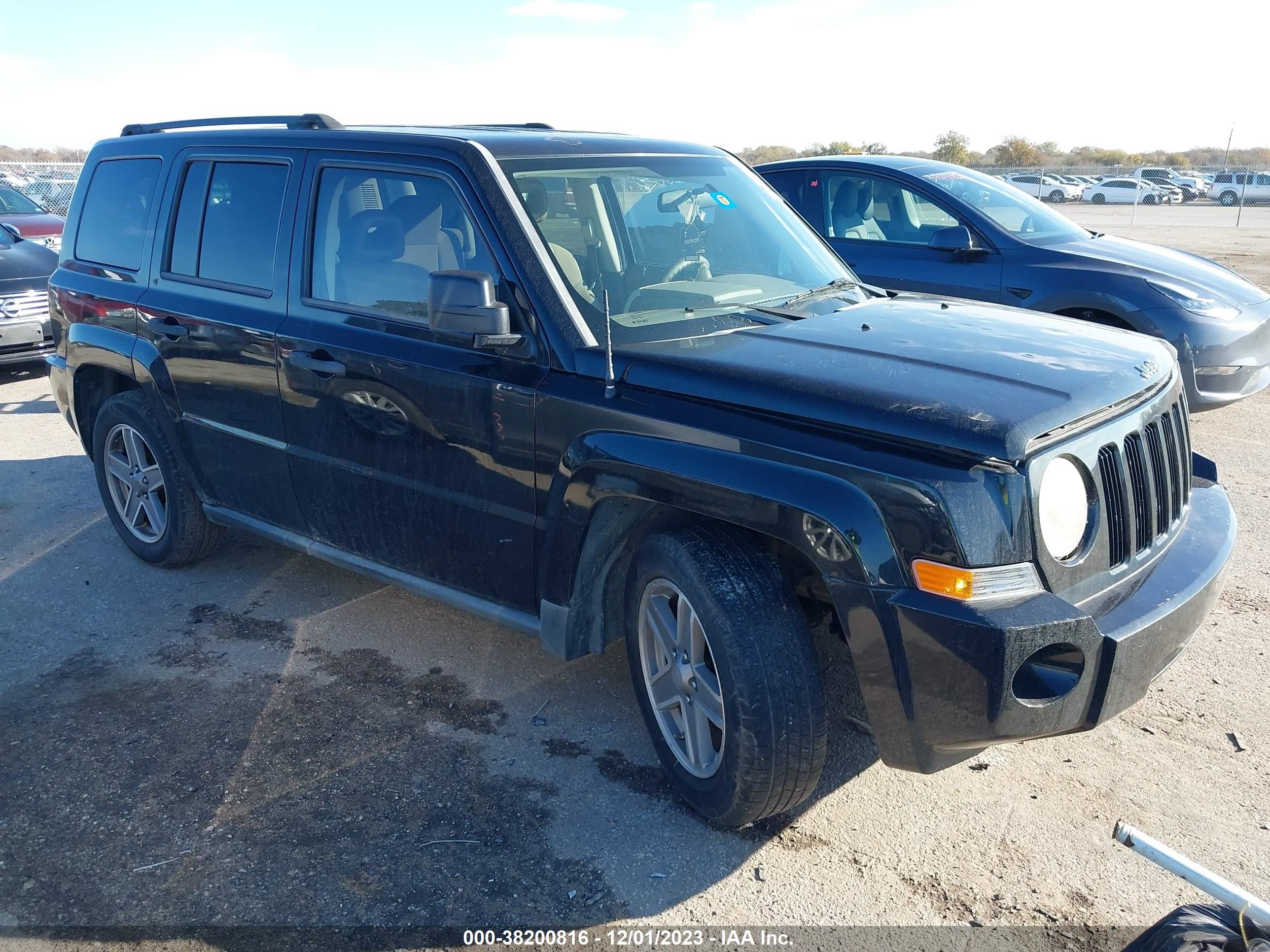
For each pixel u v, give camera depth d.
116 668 4.07
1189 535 3.06
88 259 5.04
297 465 4.00
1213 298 6.32
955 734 2.47
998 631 2.34
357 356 3.60
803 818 3.07
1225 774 3.22
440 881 2.81
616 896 2.75
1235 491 5.78
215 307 4.20
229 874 2.85
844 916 2.66
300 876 2.84
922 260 7.05
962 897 2.72
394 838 2.99
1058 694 2.46
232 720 3.66
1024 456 2.42
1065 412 2.56
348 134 3.83
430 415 3.41
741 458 2.67
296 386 3.86
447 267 3.43
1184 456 3.17
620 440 2.91
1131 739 3.43
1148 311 6.24
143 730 3.61
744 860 2.88
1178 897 2.70
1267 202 45.25
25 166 19.92
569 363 3.09
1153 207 41.84
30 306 9.14
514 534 3.31
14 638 4.35
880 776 3.26
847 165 7.47
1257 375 6.52
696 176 3.98
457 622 4.45
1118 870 2.80
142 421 4.69
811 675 2.73
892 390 2.61
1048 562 2.49
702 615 2.78
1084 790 3.17
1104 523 2.64
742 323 3.25
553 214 3.39
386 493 3.68
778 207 4.23
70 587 4.88
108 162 5.02
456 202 3.42
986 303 3.84
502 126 4.34
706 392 2.80
